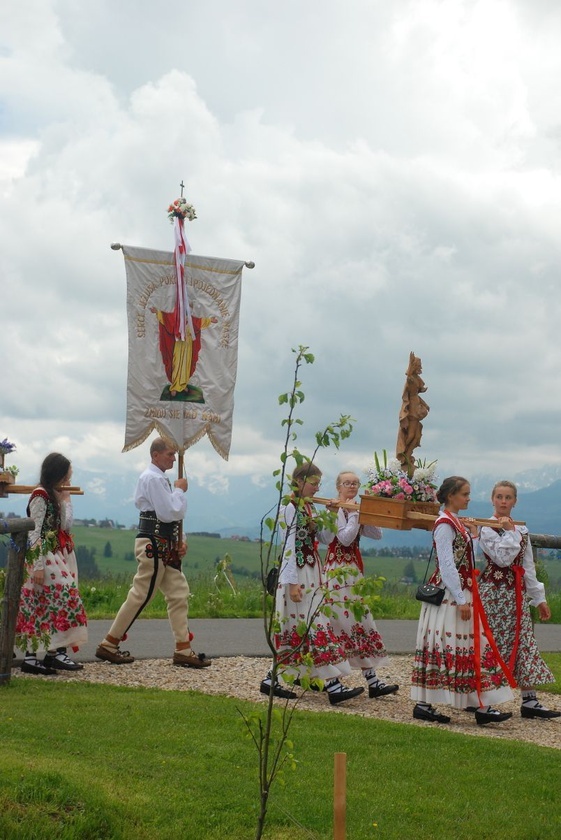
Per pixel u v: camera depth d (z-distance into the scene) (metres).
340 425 4.82
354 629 9.34
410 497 9.12
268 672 9.67
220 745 6.98
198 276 10.70
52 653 9.62
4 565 8.87
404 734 7.73
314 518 5.05
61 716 7.46
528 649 9.13
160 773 6.28
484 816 5.99
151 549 10.04
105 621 13.86
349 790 6.29
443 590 8.66
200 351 10.66
